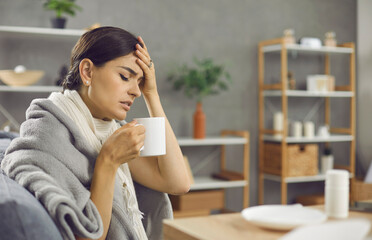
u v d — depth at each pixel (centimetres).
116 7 339
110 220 116
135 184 142
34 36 306
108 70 118
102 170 110
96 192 109
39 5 314
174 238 89
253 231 85
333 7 421
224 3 375
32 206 87
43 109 114
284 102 357
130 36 124
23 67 290
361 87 431
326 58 418
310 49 373
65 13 321
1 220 82
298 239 63
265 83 391
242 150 385
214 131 372
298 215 92
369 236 77
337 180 100
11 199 85
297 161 369
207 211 334
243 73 382
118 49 118
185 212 327
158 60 352
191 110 363
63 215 93
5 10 306
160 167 138
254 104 387
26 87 284
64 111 119
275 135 383
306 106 412
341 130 407
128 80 122
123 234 116
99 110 123
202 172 370
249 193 388
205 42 368
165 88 354
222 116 375
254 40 386
